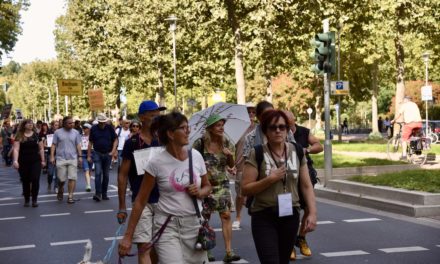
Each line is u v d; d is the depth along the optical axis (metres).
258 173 7.18
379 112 102.56
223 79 55.00
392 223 13.90
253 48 35.97
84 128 28.94
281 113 7.18
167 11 52.94
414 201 15.12
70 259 11.30
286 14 35.88
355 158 27.47
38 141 19.41
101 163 20.11
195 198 6.82
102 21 58.25
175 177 6.71
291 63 48.84
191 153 6.84
